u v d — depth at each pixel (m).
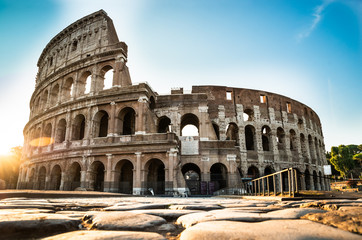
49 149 44.41
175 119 44.12
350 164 99.94
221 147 42.22
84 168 38.31
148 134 36.78
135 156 36.25
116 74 41.94
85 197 16.97
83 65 45.56
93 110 41.34
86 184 37.34
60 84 48.72
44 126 48.94
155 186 36.44
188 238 3.03
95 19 48.97
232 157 41.62
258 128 52.22
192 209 6.28
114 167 36.78
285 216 4.33
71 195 16.22
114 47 44.78
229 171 40.84
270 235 2.93
